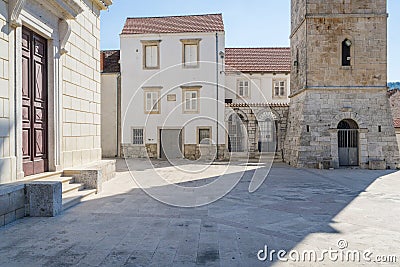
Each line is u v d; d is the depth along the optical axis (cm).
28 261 426
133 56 2234
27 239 512
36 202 651
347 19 1734
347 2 1734
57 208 674
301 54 1845
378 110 1738
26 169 789
